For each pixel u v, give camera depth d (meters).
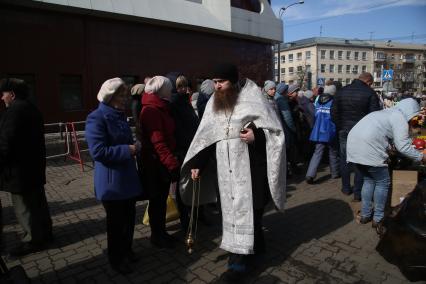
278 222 4.30
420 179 4.19
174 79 3.78
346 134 5.10
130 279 3.05
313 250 3.52
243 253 2.83
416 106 3.56
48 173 7.14
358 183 4.94
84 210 4.88
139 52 13.51
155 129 3.19
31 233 3.55
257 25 17.59
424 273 2.86
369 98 4.91
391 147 4.28
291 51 81.06
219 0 15.49
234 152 2.90
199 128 3.08
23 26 10.76
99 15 12.19
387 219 3.65
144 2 12.87
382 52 82.44
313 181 6.17
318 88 8.51
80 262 3.38
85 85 12.20
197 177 3.21
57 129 11.57
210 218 4.46
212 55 16.25
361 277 3.01
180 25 14.32
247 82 3.07
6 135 3.16
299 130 7.66
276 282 2.95
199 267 3.23
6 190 3.36
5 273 2.63
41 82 11.23
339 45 77.38
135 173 3.05
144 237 3.91
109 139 2.89
